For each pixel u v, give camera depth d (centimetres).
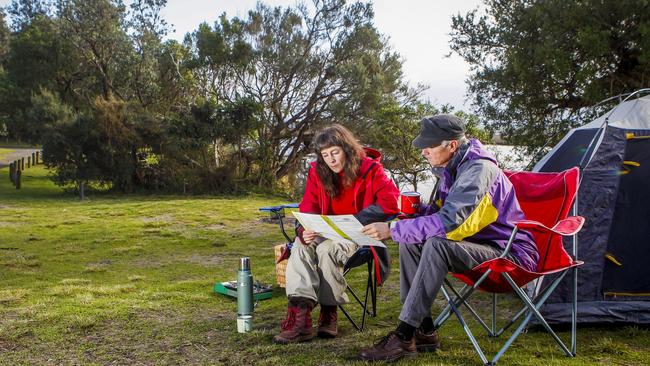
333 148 375
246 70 2427
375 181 380
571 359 316
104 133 2147
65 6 2447
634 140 397
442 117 325
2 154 3894
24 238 997
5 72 3138
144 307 468
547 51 1039
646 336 363
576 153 431
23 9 2745
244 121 2269
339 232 321
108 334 394
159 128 2191
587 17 1011
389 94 2516
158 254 834
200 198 2039
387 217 375
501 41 1218
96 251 861
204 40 2350
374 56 2467
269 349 347
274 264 732
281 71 2414
